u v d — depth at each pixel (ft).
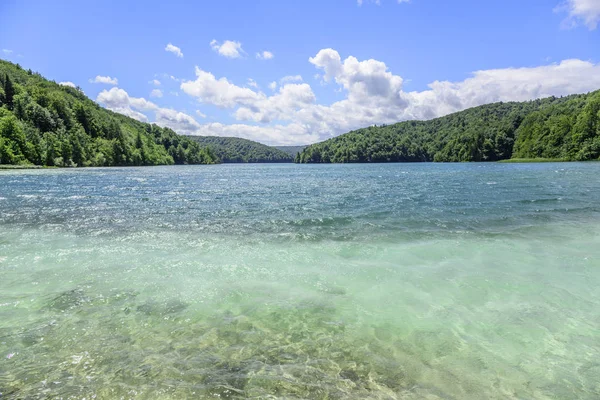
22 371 11.99
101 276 21.68
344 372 12.35
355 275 22.20
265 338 14.60
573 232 33.55
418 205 53.21
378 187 87.35
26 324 15.30
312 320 16.21
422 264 24.36
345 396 11.07
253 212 47.96
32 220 41.63
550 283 20.43
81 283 20.43
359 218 42.45
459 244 29.60
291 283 20.84
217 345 13.99
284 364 12.76
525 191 71.31
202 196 69.56
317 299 18.58
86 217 44.01
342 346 14.05
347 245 29.71
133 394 10.89
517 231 34.32
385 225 38.04
